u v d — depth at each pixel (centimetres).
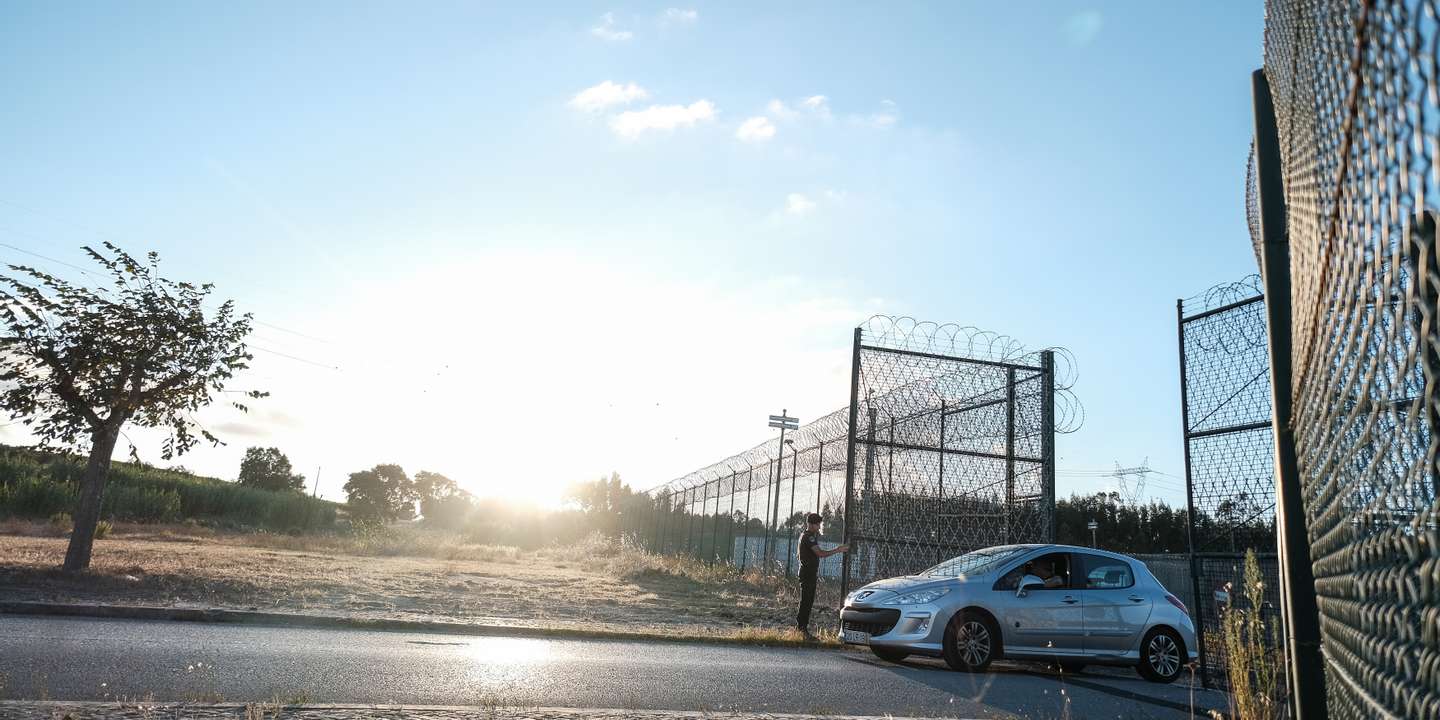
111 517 3516
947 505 1415
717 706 752
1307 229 203
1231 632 504
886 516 1398
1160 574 1639
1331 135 153
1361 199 127
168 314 1448
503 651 998
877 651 1144
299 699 616
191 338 1460
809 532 1343
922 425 1429
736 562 2806
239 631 1023
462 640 1076
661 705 739
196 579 1422
